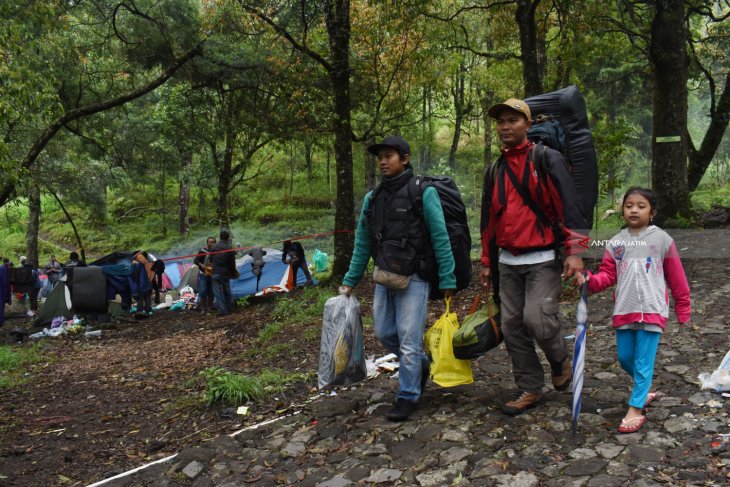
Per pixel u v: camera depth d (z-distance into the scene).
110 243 37.47
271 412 4.89
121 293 13.38
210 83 16.64
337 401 4.73
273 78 15.44
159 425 5.10
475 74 23.39
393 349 4.33
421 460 3.49
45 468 4.46
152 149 25.98
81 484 4.08
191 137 19.44
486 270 4.10
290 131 18.06
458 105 32.75
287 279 13.75
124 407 5.93
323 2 11.21
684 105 10.99
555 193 3.58
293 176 43.16
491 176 3.88
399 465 3.49
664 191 11.11
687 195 11.12
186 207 35.81
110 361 8.90
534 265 3.70
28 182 12.61
